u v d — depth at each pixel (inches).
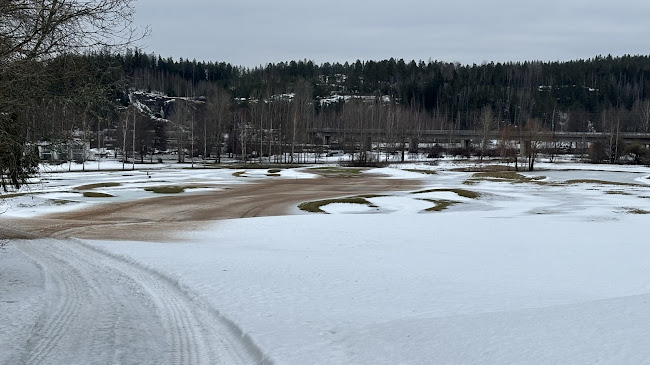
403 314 423.5
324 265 678.5
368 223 1159.6
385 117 5029.5
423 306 453.1
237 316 422.3
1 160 503.2
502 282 576.4
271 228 1107.9
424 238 953.5
